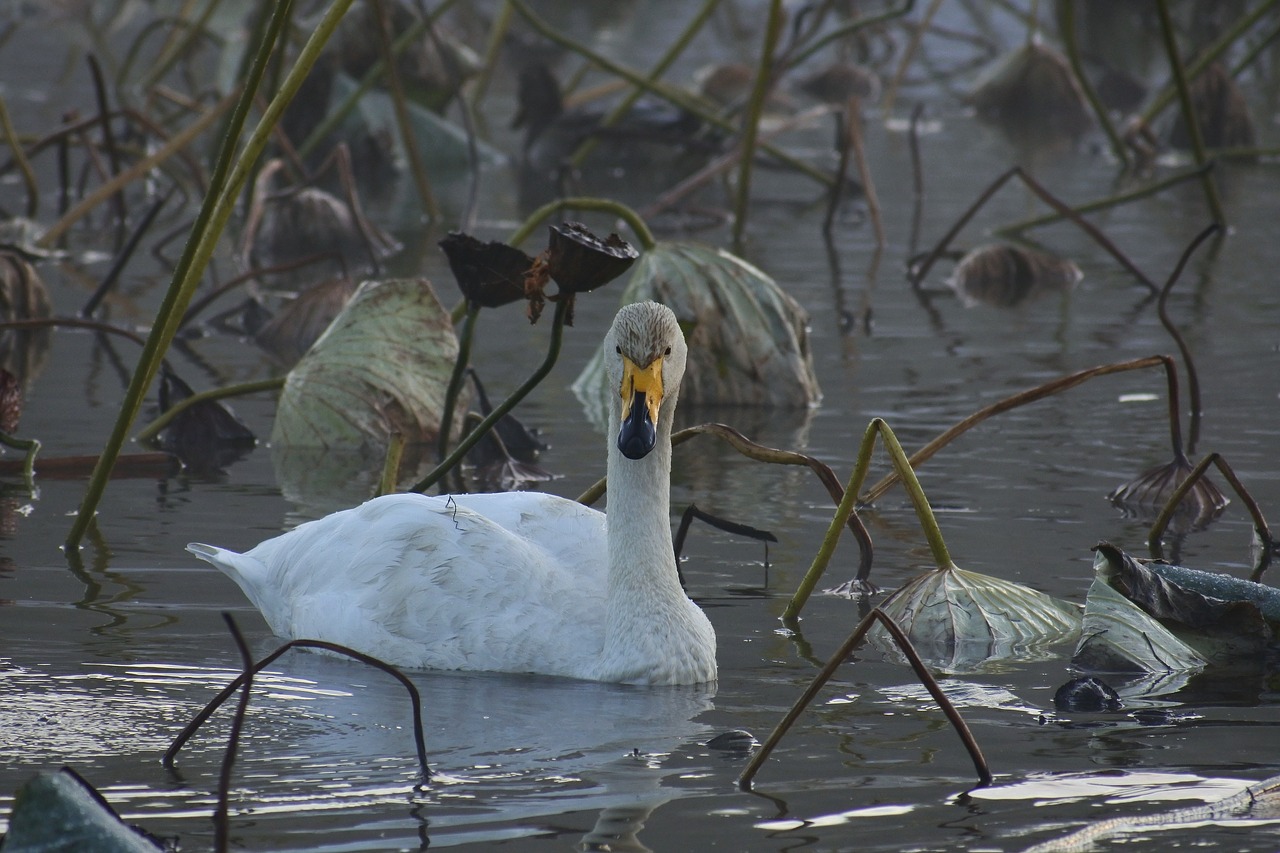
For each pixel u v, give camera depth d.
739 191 24.42
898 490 12.84
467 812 6.91
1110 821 6.82
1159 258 23.66
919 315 20.03
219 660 9.10
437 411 14.48
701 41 45.72
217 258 23.89
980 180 30.42
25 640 9.27
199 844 6.56
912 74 43.34
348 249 24.00
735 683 8.86
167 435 14.51
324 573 9.65
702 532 11.77
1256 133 33.91
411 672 9.16
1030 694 8.64
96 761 7.48
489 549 9.47
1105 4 48.84
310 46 10.96
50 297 20.50
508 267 11.70
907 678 8.91
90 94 35.56
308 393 14.43
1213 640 9.53
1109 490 12.76
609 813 6.89
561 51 44.22
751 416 15.48
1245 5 47.16
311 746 7.73
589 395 16.23
